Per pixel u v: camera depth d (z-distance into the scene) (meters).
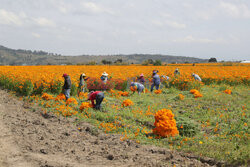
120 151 5.80
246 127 7.28
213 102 12.62
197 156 5.29
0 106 10.96
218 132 7.36
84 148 6.06
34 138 6.77
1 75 18.25
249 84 21.56
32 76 16.17
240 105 11.56
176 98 13.50
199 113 10.09
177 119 7.86
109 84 16.56
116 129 7.75
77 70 29.17
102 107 10.38
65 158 5.47
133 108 10.76
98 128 7.95
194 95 14.11
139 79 17.53
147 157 5.29
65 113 9.55
